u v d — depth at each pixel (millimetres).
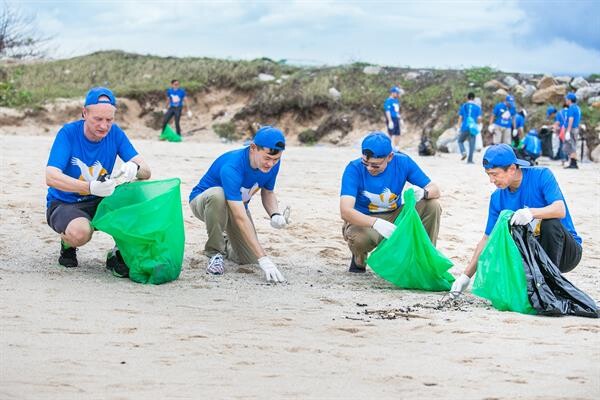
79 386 3732
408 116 30359
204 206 7164
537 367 4301
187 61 35469
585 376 4133
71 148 6609
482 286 5926
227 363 4230
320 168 15477
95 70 34188
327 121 30672
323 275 7207
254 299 5988
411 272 6660
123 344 4523
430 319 5492
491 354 4562
